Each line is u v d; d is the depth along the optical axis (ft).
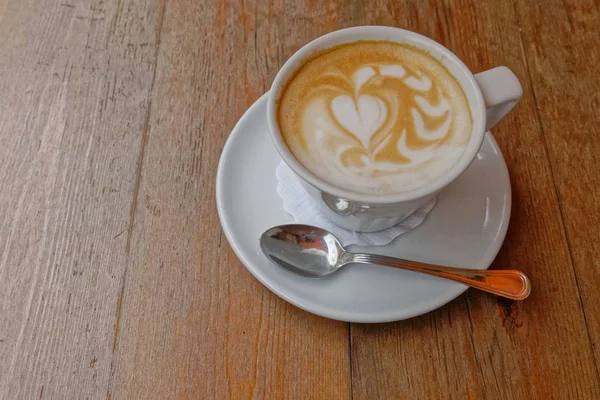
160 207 1.40
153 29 1.60
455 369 1.25
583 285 1.31
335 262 1.28
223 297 1.32
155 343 1.28
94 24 1.60
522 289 1.24
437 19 1.59
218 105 1.51
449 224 1.32
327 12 1.61
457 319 1.29
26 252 1.36
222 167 1.35
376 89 1.29
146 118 1.50
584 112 1.47
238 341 1.28
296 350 1.27
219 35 1.59
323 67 1.31
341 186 1.20
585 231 1.35
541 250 1.34
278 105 1.26
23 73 1.55
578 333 1.27
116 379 1.25
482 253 1.29
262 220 1.32
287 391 1.24
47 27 1.60
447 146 1.24
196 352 1.27
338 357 1.26
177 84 1.53
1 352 1.28
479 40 1.57
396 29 1.30
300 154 1.23
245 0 1.63
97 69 1.55
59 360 1.27
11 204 1.41
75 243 1.37
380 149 1.24
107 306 1.31
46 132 1.48
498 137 1.45
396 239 1.32
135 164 1.45
